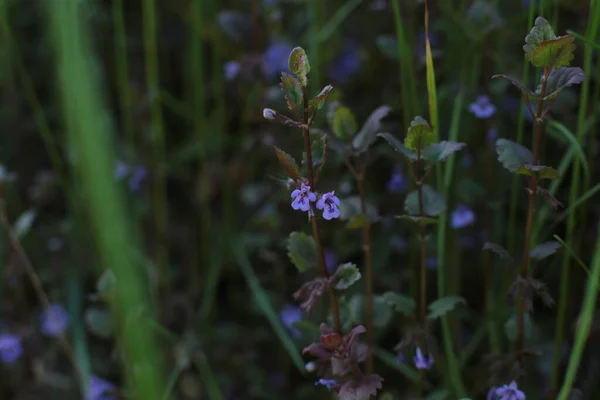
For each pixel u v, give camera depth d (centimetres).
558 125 81
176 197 109
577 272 87
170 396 93
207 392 96
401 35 82
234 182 103
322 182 95
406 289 95
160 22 114
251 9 103
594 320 88
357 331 76
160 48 114
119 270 67
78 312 96
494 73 89
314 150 76
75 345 97
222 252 100
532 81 92
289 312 94
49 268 102
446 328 81
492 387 80
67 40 71
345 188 92
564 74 74
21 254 90
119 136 109
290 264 97
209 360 96
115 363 97
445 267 88
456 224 87
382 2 97
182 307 100
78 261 102
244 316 101
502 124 90
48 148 109
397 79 100
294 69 72
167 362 96
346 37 103
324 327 76
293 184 75
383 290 95
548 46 72
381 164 98
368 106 100
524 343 83
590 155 84
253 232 100
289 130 100
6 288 99
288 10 108
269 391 96
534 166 75
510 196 92
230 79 100
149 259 103
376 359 93
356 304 83
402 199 96
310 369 79
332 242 96
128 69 115
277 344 97
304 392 93
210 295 98
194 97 105
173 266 104
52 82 113
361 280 95
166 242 102
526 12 91
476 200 91
